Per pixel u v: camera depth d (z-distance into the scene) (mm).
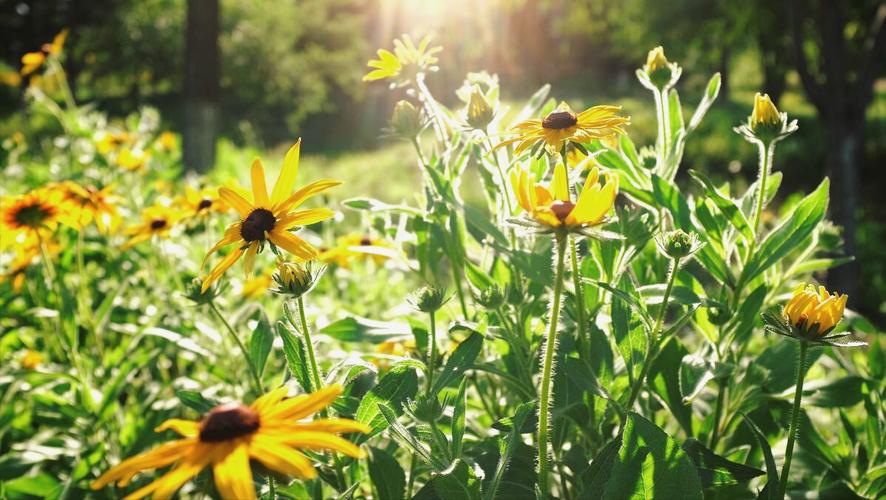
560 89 9227
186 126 2717
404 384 477
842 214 2152
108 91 8242
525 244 587
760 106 524
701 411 638
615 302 502
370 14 9227
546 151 486
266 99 6938
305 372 480
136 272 1104
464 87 625
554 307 384
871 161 4332
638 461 403
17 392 877
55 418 774
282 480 348
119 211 935
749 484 570
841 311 411
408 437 417
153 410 801
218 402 495
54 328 1001
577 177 508
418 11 9266
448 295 514
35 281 1047
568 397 516
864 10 3367
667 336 483
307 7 8141
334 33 8109
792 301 417
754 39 4199
